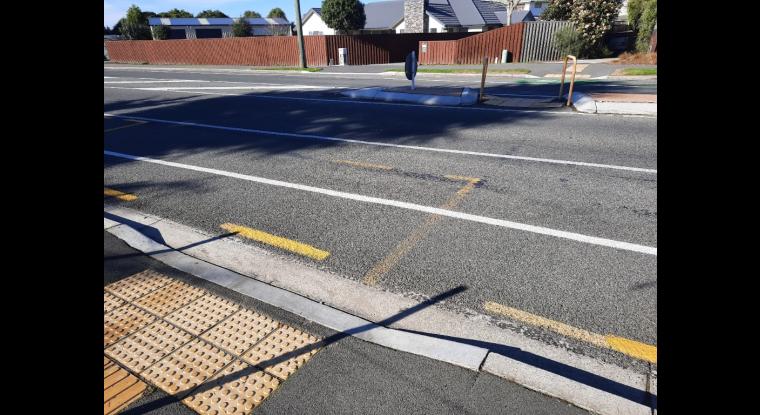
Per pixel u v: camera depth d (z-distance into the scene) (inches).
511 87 546.6
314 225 171.5
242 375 97.4
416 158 253.0
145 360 102.0
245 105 462.6
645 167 227.6
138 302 124.3
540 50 915.4
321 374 96.8
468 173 224.8
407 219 173.9
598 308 117.3
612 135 291.6
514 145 274.5
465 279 132.6
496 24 1608.0
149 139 321.4
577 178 213.8
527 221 169.0
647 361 98.8
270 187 214.1
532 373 92.7
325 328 112.1
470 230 163.0
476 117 364.2
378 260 144.8
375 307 121.6
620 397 85.6
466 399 88.4
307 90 574.2
